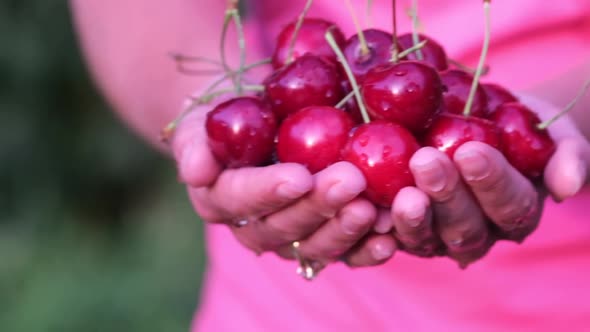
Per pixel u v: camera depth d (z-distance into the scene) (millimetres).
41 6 1963
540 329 724
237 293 765
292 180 575
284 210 590
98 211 2088
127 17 744
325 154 598
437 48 641
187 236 1956
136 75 737
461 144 598
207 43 733
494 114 618
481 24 730
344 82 626
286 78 617
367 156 586
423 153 572
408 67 600
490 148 575
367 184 587
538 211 613
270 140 612
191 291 1763
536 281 722
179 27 734
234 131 607
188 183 615
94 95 2051
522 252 719
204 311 792
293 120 604
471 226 592
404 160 584
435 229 594
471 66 736
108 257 1954
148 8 738
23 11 1967
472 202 586
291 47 638
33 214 2061
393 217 580
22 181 2061
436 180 571
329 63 622
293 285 748
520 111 615
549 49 725
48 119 2043
